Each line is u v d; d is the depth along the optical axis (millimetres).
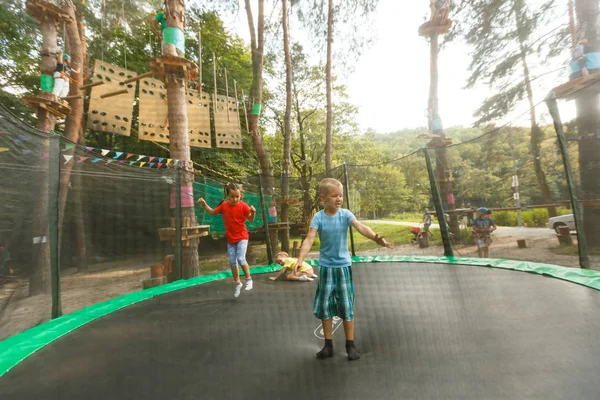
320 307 1741
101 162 3738
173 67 4879
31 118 8430
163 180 4512
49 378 1591
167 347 1953
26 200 2615
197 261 4781
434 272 3895
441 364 1537
